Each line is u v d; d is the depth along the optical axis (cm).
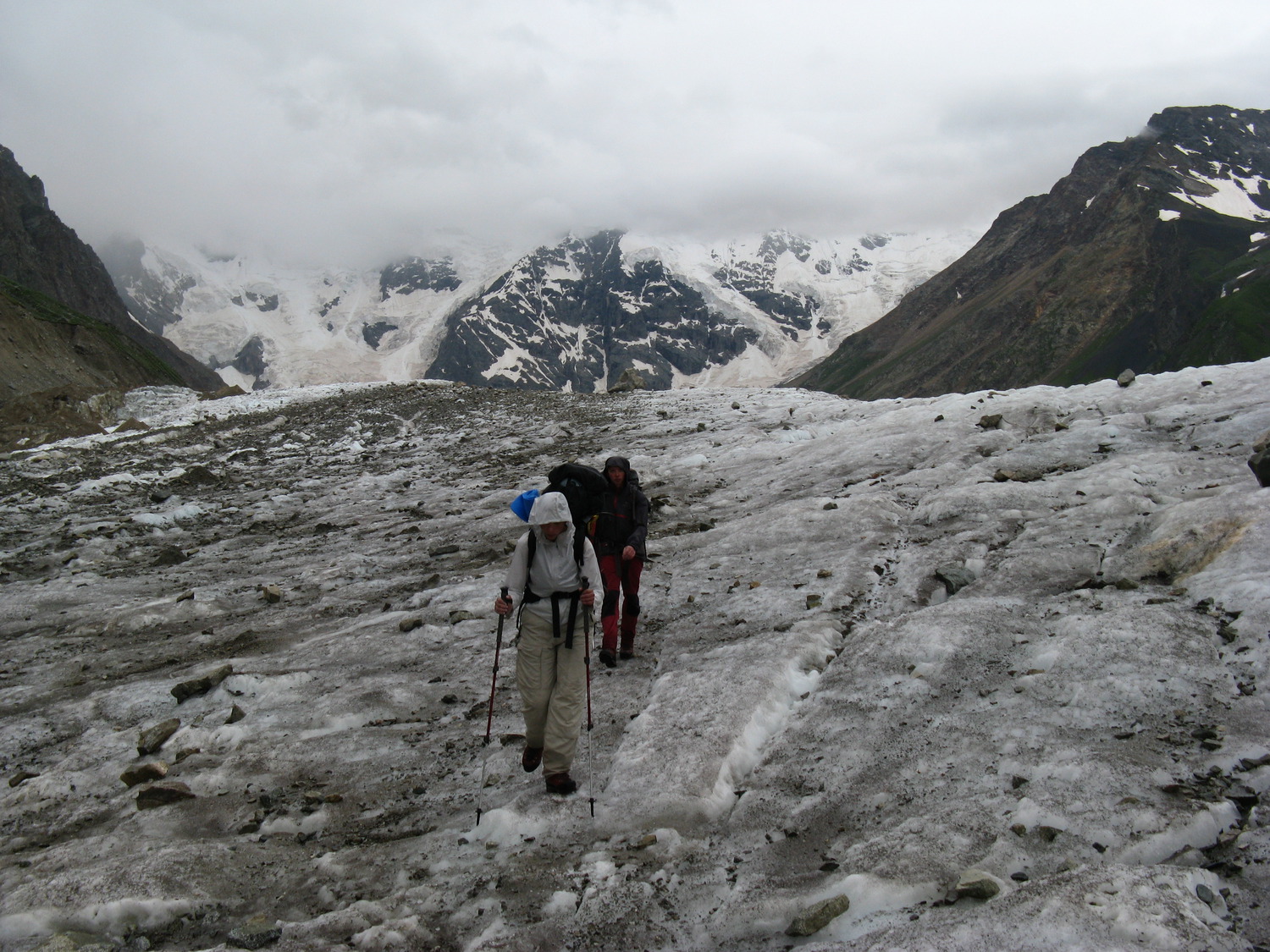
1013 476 1185
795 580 968
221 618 1192
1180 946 334
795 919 415
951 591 865
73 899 498
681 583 1044
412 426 2856
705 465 1752
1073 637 659
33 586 1391
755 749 630
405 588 1220
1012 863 425
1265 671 562
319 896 510
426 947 447
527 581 632
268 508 1958
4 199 14188
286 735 760
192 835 604
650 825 543
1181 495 968
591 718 681
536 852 527
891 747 586
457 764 675
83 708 870
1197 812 434
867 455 1488
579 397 3197
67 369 6806
